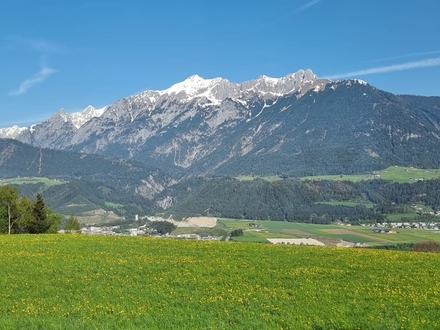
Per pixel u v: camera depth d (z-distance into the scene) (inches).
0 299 1111.6
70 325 890.7
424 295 1139.9
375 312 984.9
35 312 1000.9
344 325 900.0
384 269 1501.0
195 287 1223.5
